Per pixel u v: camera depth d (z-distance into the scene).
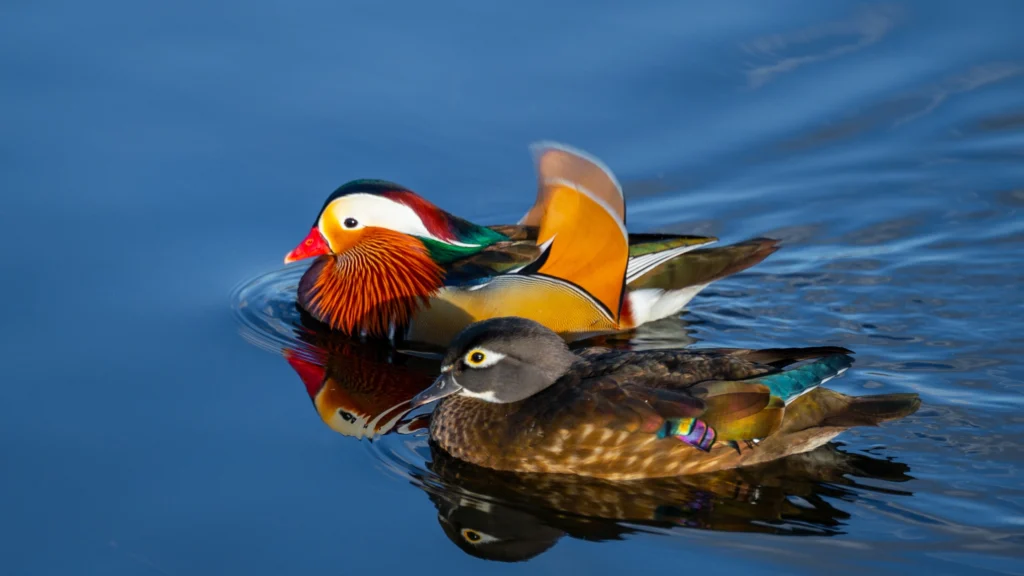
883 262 15.77
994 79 19.67
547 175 14.62
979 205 17.03
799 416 11.21
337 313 15.09
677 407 11.02
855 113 18.92
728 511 10.59
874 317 14.38
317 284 15.34
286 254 15.70
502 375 11.62
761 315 14.73
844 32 20.58
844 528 10.23
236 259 15.64
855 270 15.62
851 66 19.88
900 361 13.15
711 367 11.43
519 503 10.83
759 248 15.16
